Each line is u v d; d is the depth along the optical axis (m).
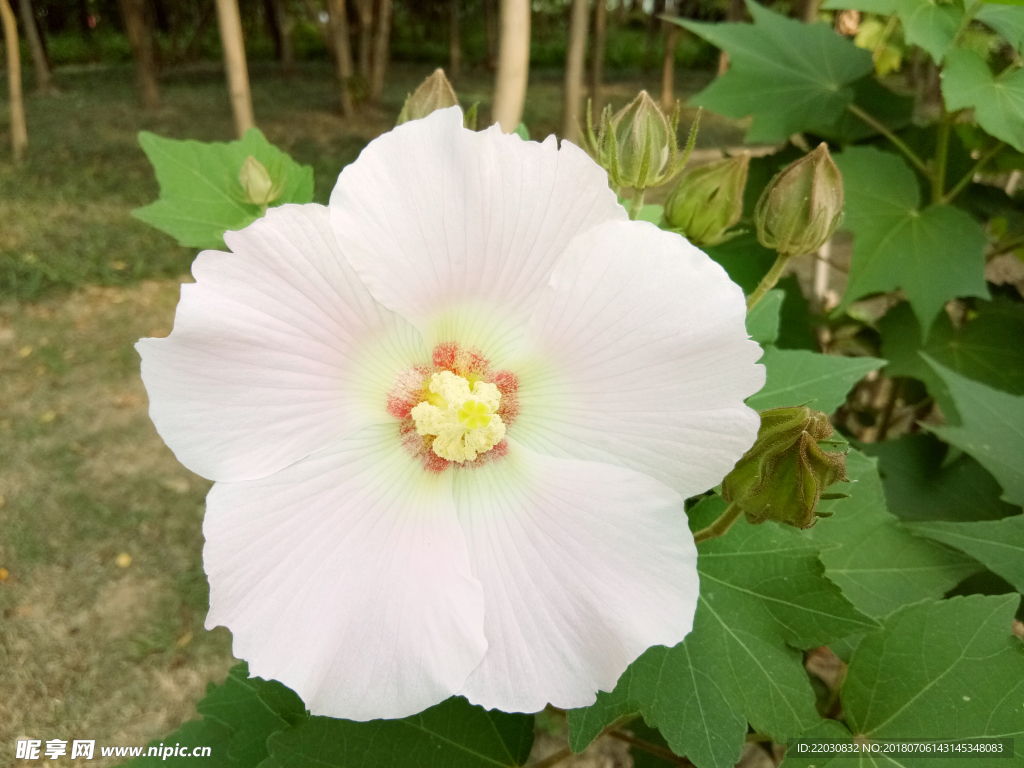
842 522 0.22
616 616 0.13
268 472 0.13
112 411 0.71
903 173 0.31
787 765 0.18
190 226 0.24
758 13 0.35
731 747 0.17
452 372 0.15
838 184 0.19
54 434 0.68
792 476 0.16
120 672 0.51
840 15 0.44
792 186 0.19
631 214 0.19
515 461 0.14
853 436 0.40
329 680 0.13
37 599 0.55
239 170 0.24
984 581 0.24
